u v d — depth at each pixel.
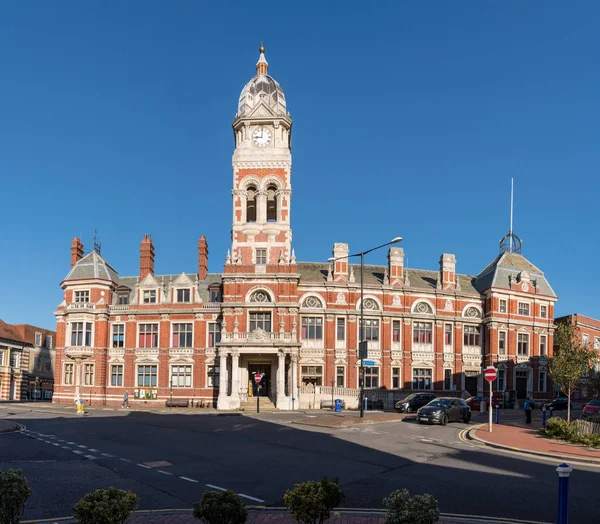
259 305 64.06
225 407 60.94
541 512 16.94
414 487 20.11
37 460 25.11
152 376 68.31
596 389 54.75
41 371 99.88
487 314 73.50
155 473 22.33
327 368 67.00
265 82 70.06
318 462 25.16
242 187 67.38
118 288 72.50
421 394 56.22
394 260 71.31
